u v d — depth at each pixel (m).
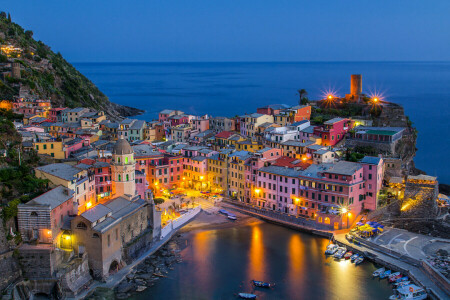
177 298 106.31
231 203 171.12
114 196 137.38
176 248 134.75
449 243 129.38
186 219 154.88
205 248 134.62
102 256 110.69
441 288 104.75
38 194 119.94
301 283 113.19
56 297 102.81
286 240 140.25
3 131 141.50
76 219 110.69
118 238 118.44
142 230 131.62
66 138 181.50
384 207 149.00
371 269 120.12
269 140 191.00
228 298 106.69
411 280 111.75
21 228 106.50
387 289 109.50
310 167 156.50
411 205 147.38
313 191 149.12
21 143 146.62
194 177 185.00
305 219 148.38
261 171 163.38
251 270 120.44
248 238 141.88
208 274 118.38
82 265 109.31
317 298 106.19
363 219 143.12
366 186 147.88
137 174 156.12
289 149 178.50
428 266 111.38
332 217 142.25
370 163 146.62
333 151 169.50
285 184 156.38
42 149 155.50
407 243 129.50
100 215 114.31
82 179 135.12
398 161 161.88
